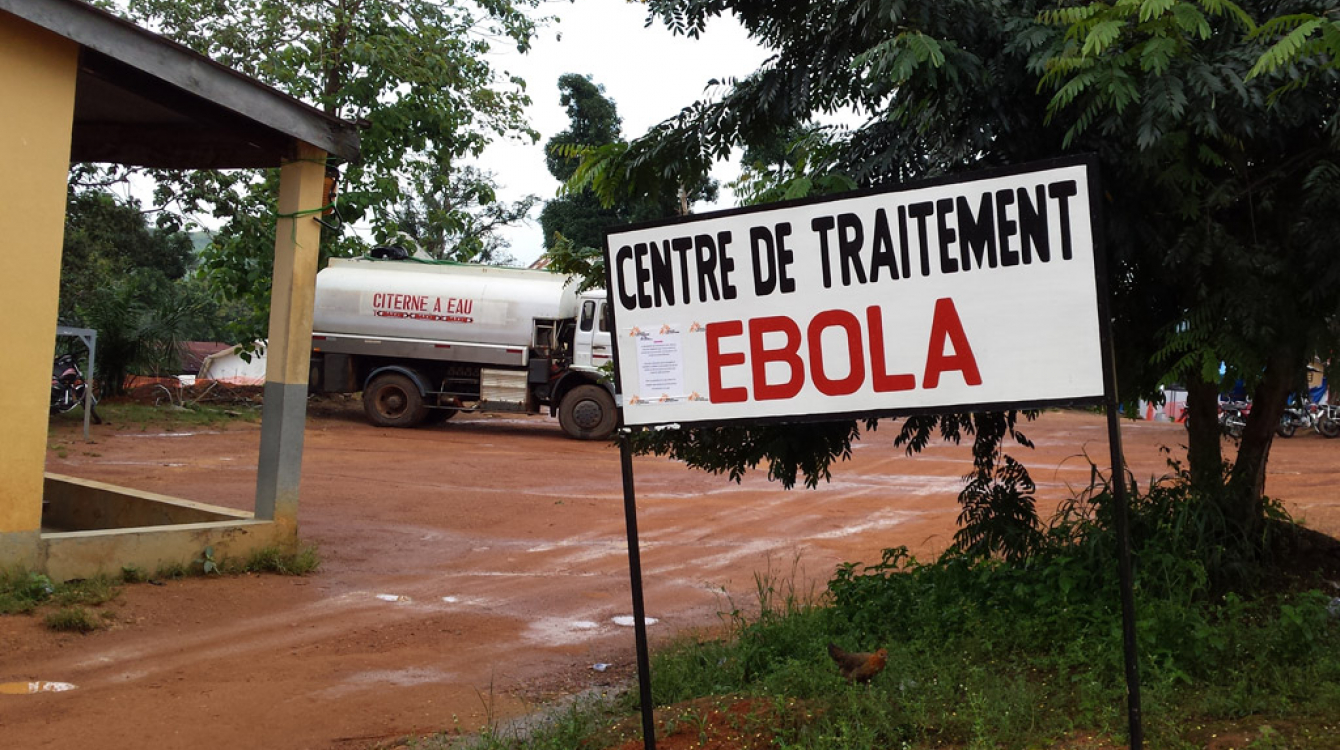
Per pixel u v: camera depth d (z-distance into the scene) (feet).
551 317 74.59
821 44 21.22
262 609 27.27
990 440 23.43
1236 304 18.03
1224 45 17.49
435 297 75.77
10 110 26.03
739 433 22.53
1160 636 17.76
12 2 25.26
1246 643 17.48
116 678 21.15
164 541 29.40
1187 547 20.38
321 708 19.88
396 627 26.11
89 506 37.68
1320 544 23.15
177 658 22.72
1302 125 18.72
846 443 23.07
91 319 77.87
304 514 41.27
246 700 20.16
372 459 58.59
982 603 21.34
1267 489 47.91
